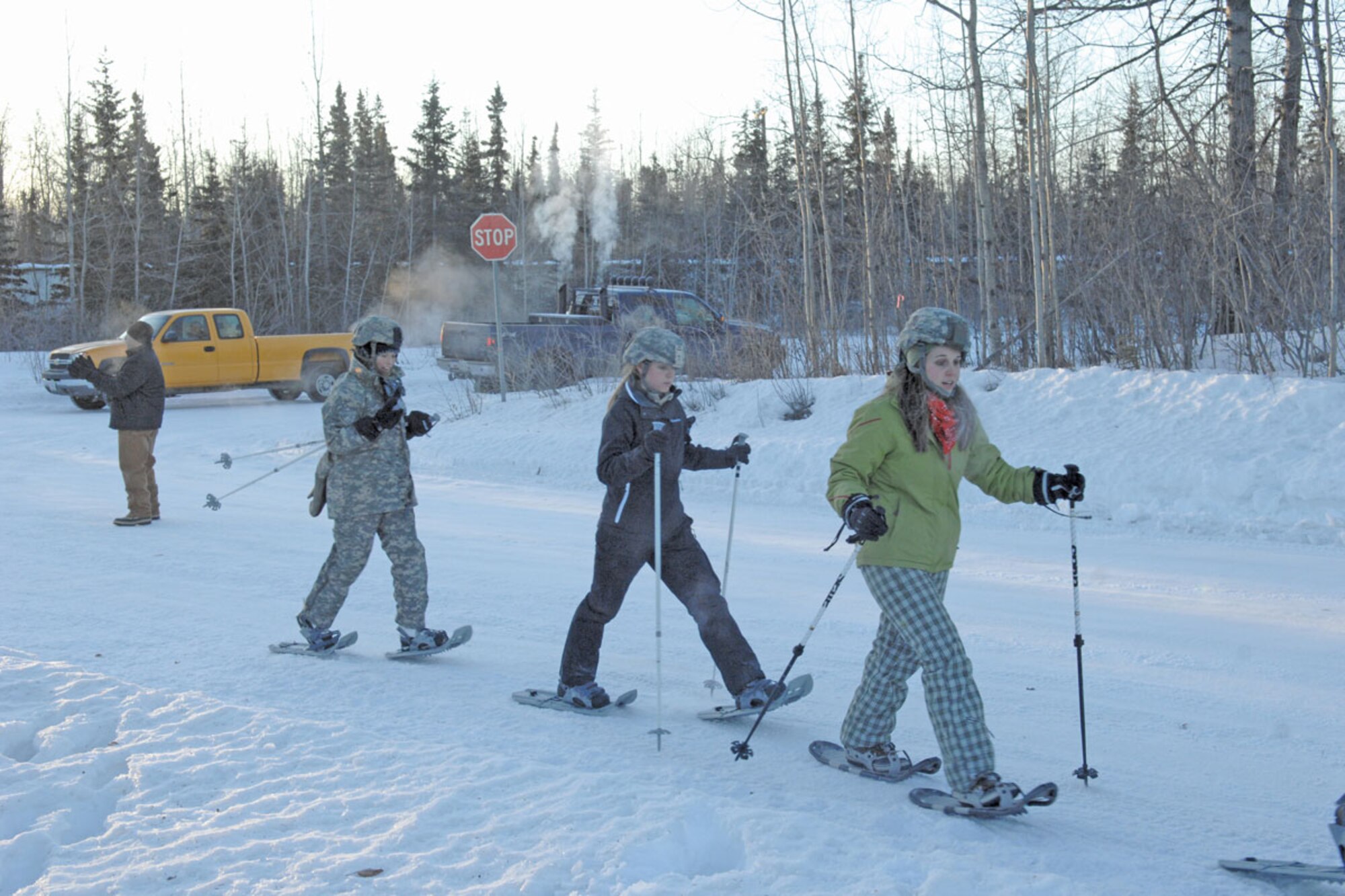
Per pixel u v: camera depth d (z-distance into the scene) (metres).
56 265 48.41
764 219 20.27
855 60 17.41
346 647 6.36
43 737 4.51
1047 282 15.38
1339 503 9.38
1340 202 13.10
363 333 5.98
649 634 6.71
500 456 14.50
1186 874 3.47
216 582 8.20
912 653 4.24
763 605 7.37
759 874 3.32
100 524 10.65
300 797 3.95
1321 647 6.21
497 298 17.81
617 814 3.77
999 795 3.76
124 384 10.39
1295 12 16.09
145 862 3.45
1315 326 12.93
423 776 4.13
